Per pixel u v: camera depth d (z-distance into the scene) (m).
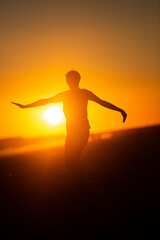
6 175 8.63
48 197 5.86
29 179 7.82
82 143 5.30
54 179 7.59
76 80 5.39
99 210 4.85
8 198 6.00
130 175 7.21
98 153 11.67
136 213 4.59
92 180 6.95
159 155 9.90
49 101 5.30
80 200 5.46
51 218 4.67
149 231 3.90
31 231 4.21
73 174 5.50
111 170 8.02
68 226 4.29
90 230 4.08
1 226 4.49
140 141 14.68
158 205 4.89
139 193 5.64
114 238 3.77
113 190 5.95
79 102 5.28
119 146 13.38
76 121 5.27
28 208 5.27
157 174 7.12
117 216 4.52
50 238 3.93
